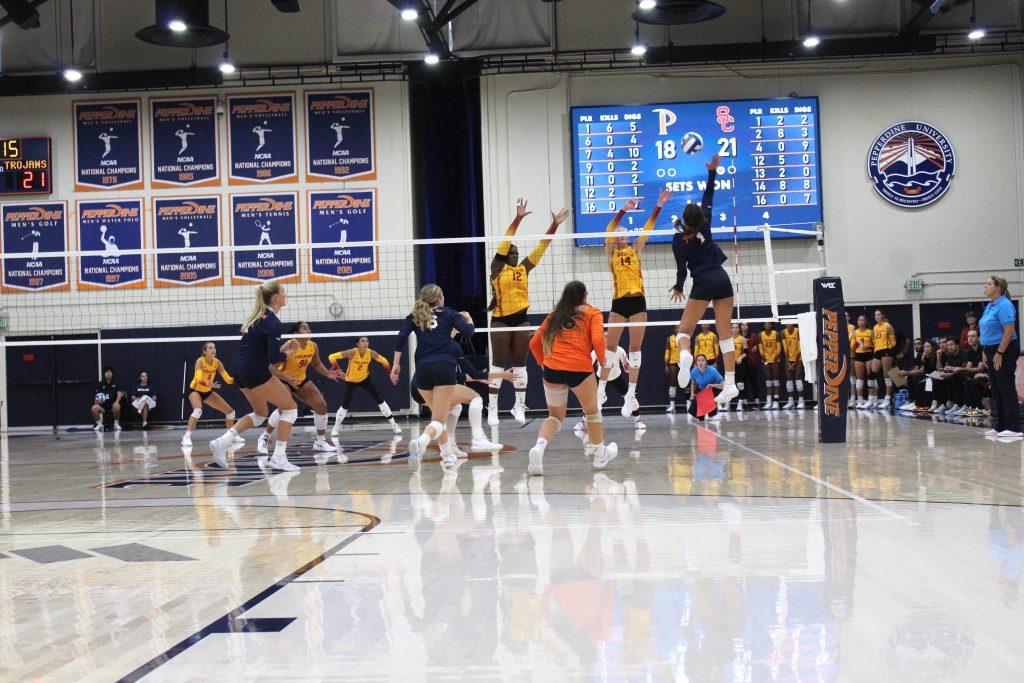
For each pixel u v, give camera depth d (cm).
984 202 1812
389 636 263
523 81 1820
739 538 396
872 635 251
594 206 1789
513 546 396
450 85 1856
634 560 357
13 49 1827
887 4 1781
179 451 1142
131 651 256
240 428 834
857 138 1823
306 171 1839
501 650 248
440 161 1864
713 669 227
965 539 384
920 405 1423
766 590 303
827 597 292
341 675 231
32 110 1862
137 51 1831
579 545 392
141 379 1806
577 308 673
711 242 741
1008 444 820
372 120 1839
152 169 1852
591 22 1812
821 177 1809
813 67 1820
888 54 1800
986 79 1811
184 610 302
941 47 1800
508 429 1315
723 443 924
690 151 1788
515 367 1085
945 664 226
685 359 736
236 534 456
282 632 271
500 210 1816
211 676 232
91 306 1842
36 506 602
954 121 1817
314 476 743
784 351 1739
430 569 353
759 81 1822
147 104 1856
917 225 1817
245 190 1844
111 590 336
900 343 1664
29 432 1825
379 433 1402
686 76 1820
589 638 256
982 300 1811
